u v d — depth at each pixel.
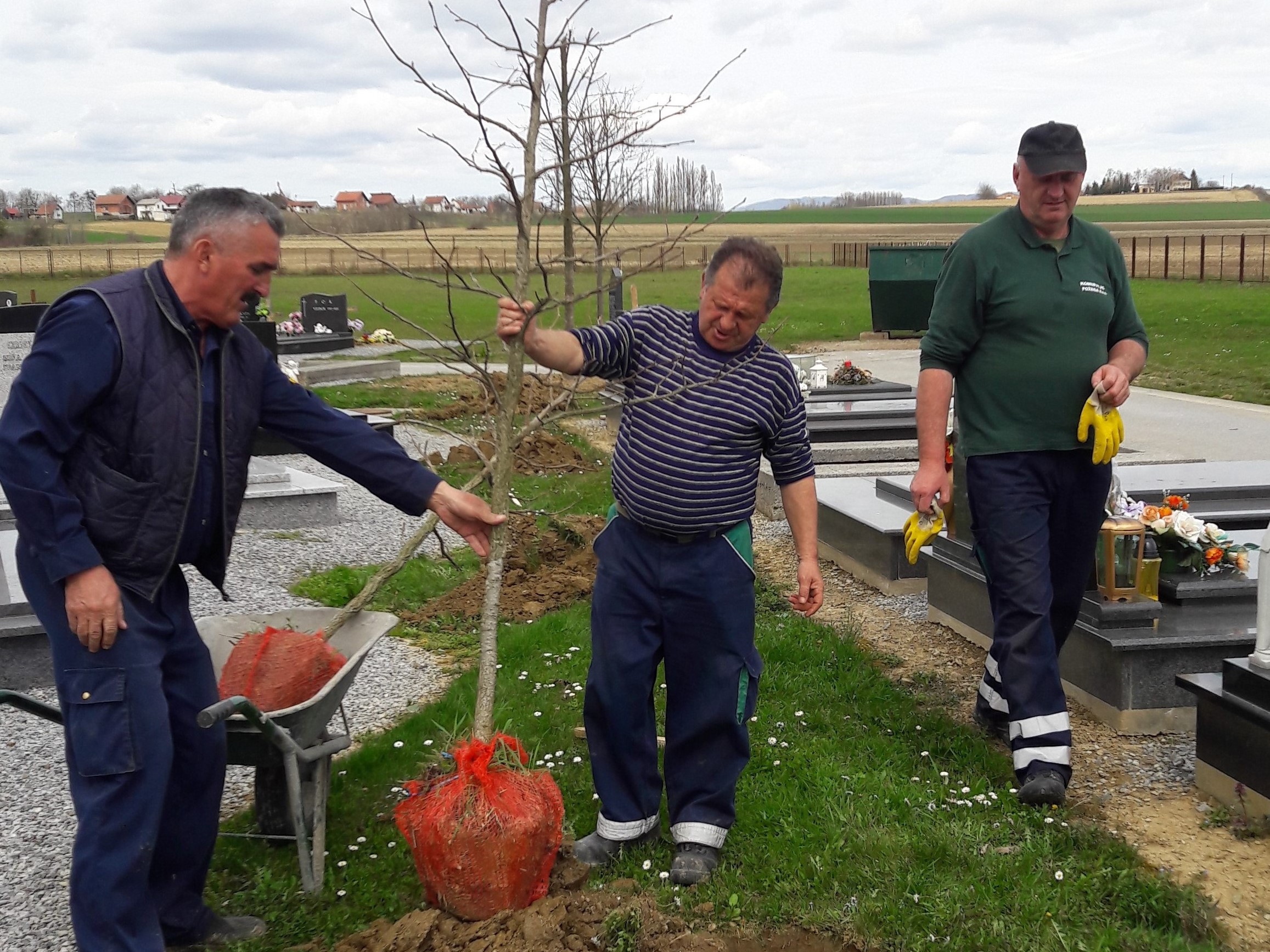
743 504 3.52
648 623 3.58
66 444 2.87
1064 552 4.41
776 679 5.41
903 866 3.62
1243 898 3.50
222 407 3.12
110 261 56.53
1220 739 4.11
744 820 3.97
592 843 3.71
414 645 6.23
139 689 2.94
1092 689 5.04
